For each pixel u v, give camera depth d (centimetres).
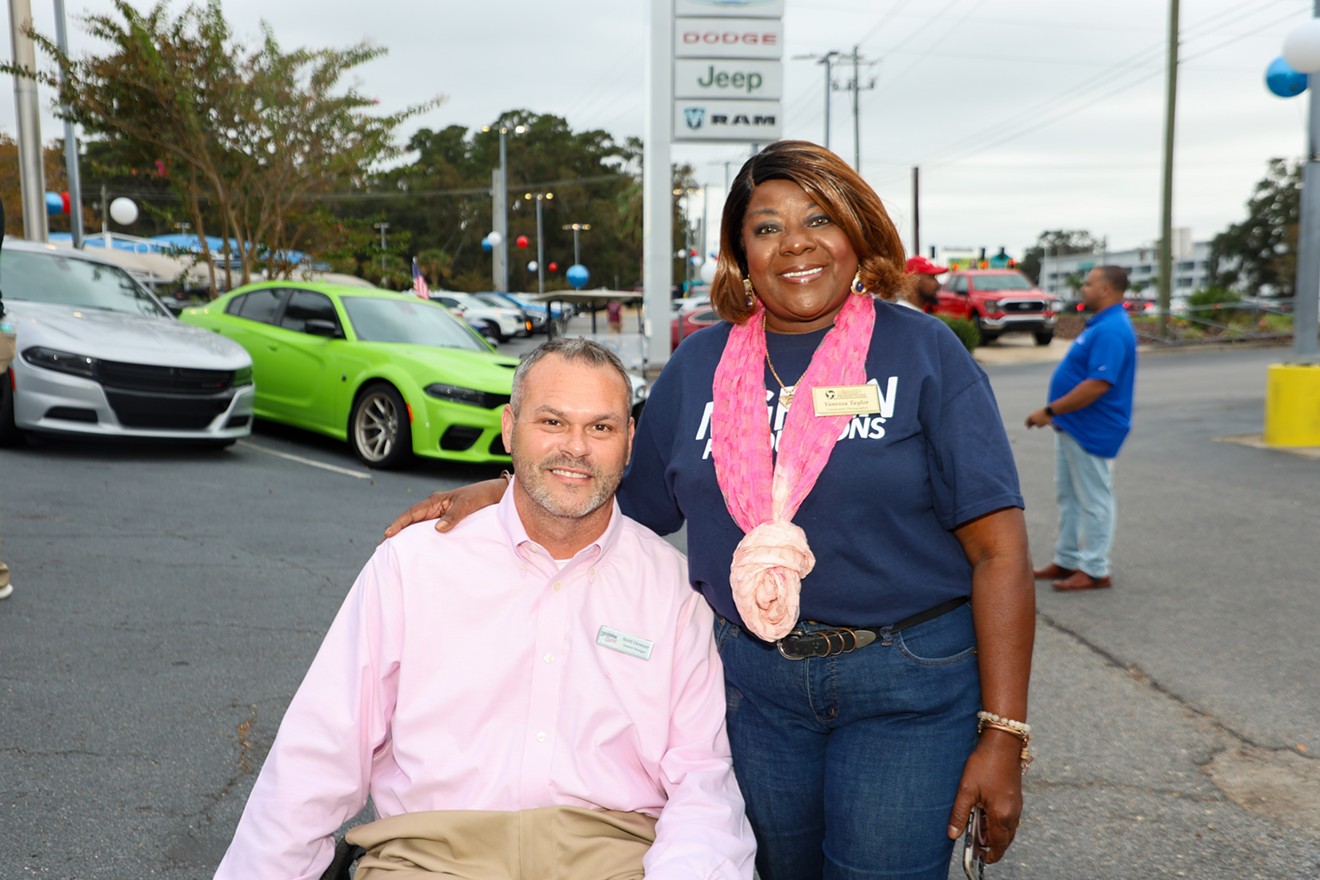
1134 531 707
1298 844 311
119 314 866
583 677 198
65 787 320
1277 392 1056
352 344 905
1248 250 6500
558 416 194
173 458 839
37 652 423
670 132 1633
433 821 190
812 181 192
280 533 638
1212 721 398
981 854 183
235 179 1488
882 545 186
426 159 7731
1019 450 1086
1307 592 563
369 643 197
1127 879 293
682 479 203
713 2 1587
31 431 784
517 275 7575
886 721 189
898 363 190
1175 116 2608
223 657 431
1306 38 966
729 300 210
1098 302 566
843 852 189
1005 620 179
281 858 188
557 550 203
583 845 191
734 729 206
